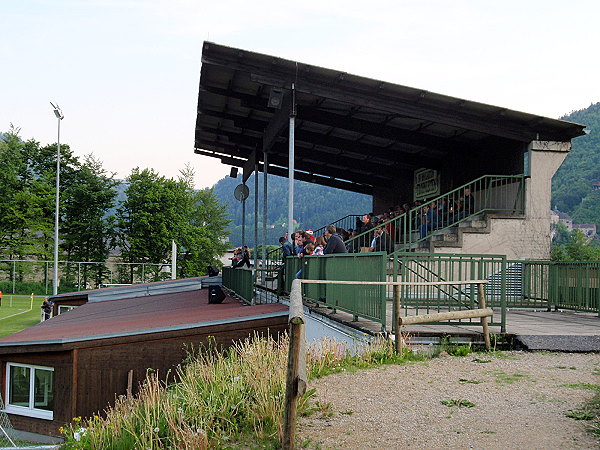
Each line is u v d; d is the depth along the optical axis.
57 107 36.19
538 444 4.83
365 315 9.18
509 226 17.39
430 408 5.98
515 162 18.12
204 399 6.53
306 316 12.44
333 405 6.19
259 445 5.28
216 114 22.48
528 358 8.34
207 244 75.38
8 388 12.27
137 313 17.33
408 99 16.55
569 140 17.62
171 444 5.64
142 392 8.91
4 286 58.44
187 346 11.63
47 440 11.73
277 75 16.00
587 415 5.55
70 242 70.50
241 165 29.17
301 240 15.64
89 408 11.47
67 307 27.52
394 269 8.75
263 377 6.82
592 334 9.24
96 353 11.59
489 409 5.89
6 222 68.69
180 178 82.00
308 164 28.75
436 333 8.89
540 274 14.73
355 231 24.08
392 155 23.23
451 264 9.55
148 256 70.62
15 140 72.88
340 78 15.98
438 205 18.38
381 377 7.32
